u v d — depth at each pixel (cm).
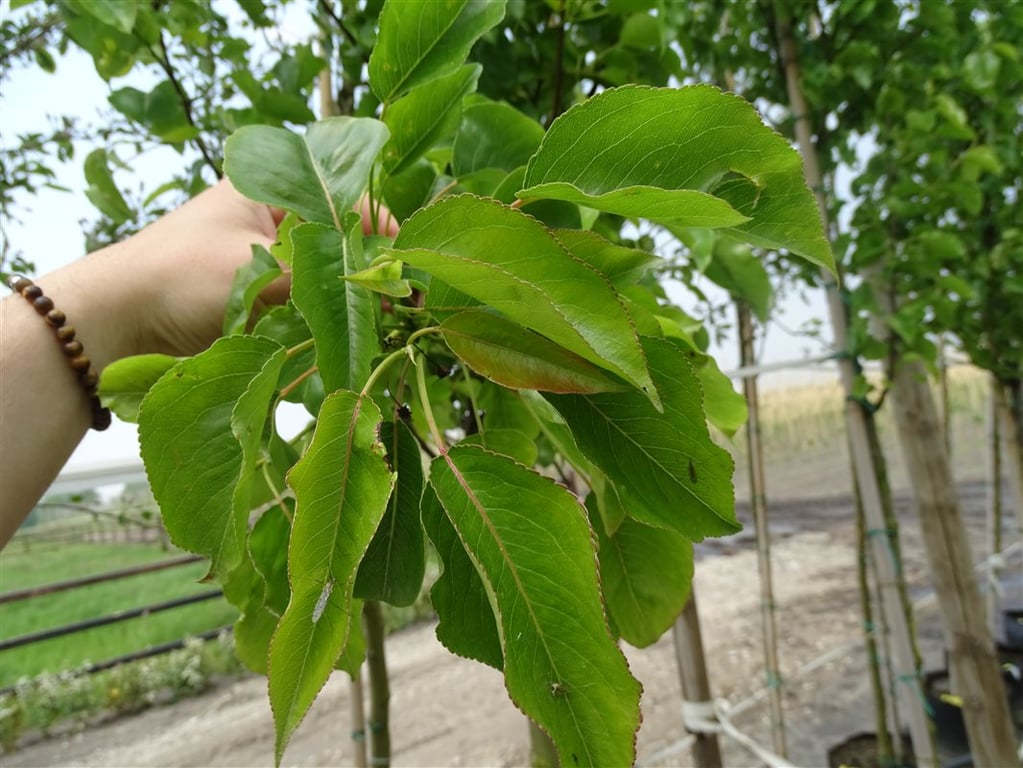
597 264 17
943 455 73
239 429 17
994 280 87
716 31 68
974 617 72
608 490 22
